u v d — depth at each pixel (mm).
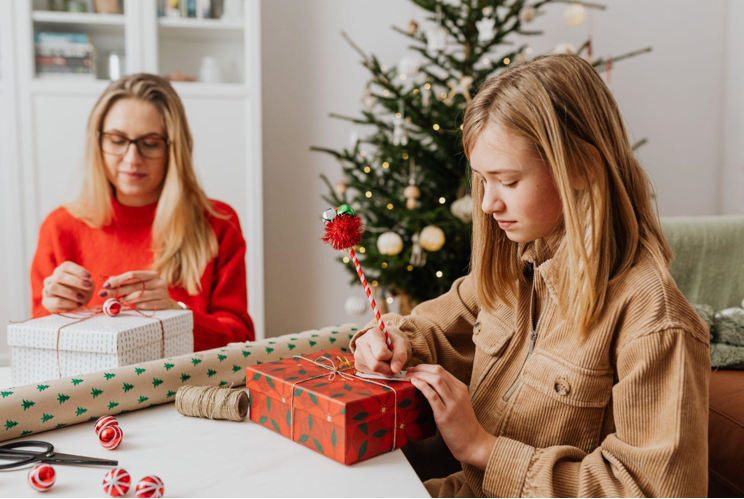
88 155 1623
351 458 645
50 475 572
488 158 718
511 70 755
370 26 2939
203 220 1676
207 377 856
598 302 699
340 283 3039
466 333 983
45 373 892
